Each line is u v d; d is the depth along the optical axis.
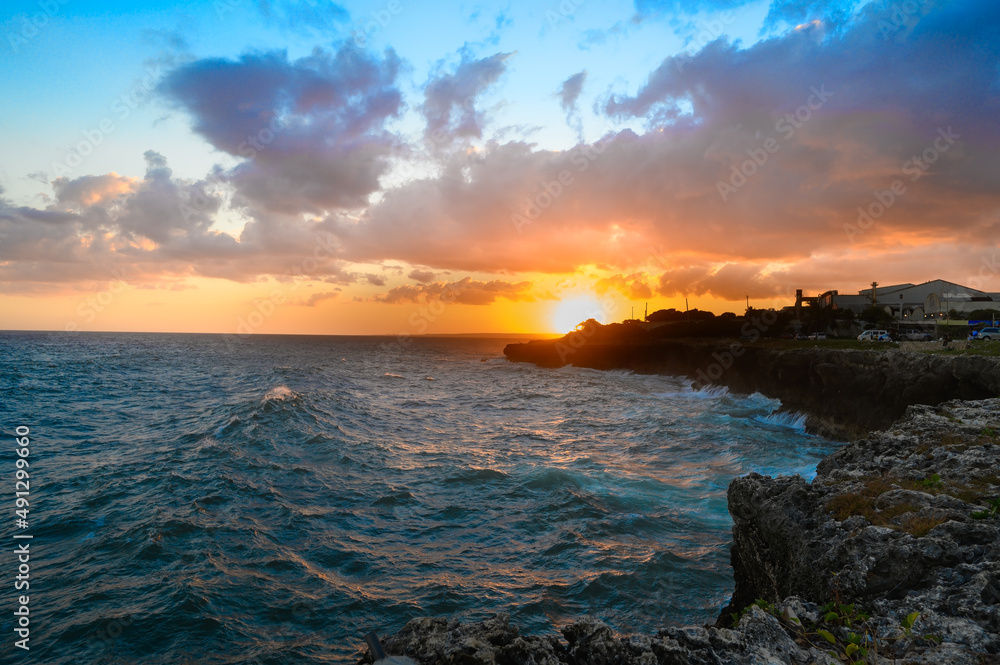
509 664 3.75
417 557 12.52
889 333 58.38
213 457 20.75
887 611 4.80
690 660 4.00
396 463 21.02
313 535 13.57
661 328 85.81
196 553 12.23
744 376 45.56
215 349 132.38
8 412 32.00
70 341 175.00
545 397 46.59
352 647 9.19
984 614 4.40
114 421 30.14
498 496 16.91
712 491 17.47
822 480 8.62
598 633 4.18
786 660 4.15
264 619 9.87
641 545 13.12
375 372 72.62
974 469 7.79
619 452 23.59
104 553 12.16
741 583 9.10
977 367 22.48
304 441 24.05
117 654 8.74
